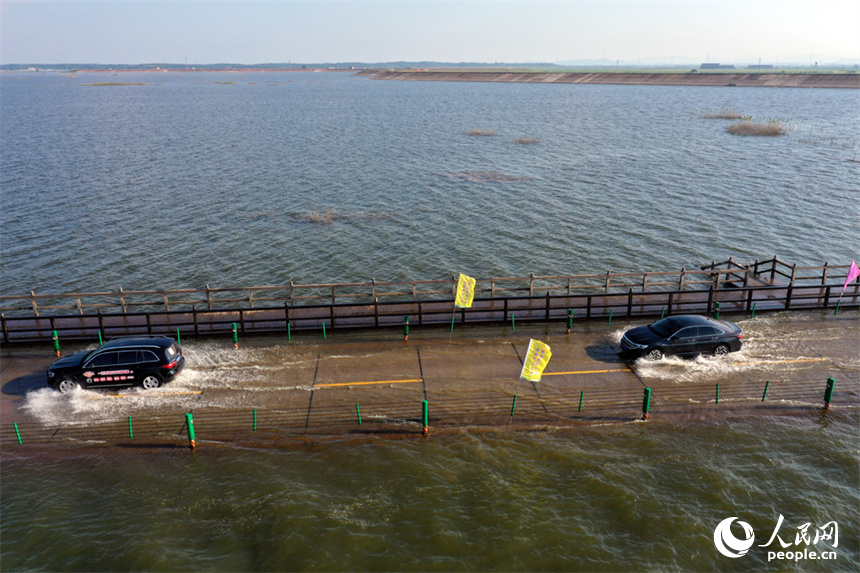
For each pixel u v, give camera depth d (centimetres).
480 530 1523
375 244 4312
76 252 4153
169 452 1795
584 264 3900
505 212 5053
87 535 1508
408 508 1592
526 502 1616
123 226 4719
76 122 11831
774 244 4225
